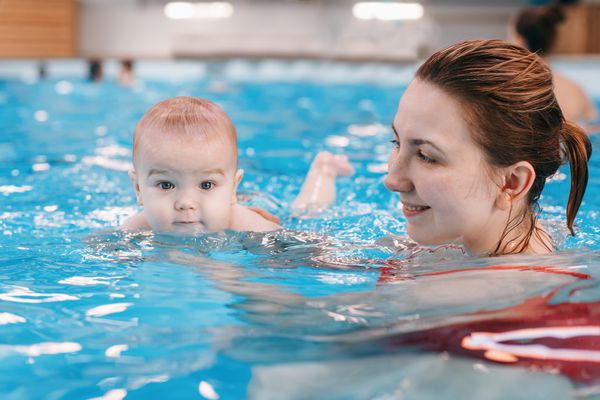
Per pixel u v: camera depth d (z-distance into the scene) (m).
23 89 8.89
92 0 15.24
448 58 1.60
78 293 1.57
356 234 2.19
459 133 1.56
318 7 15.28
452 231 1.66
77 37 15.25
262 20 15.55
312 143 4.61
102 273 1.73
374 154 4.15
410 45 13.84
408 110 1.62
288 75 13.19
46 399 1.10
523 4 14.31
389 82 11.48
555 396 1.02
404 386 1.07
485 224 1.66
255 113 6.43
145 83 10.40
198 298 1.53
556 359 1.11
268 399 1.07
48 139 4.57
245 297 1.53
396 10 14.66
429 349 1.17
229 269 1.76
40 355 1.25
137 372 1.18
